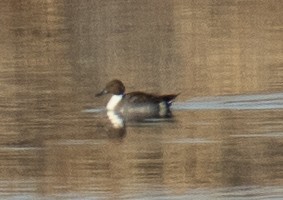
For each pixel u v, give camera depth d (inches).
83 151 902.4
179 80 1248.8
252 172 815.7
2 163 866.8
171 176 810.2
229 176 808.9
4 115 1061.1
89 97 1155.9
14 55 1475.1
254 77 1230.9
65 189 781.9
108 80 1268.5
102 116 1056.2
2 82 1258.6
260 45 1451.8
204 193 760.3
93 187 787.4
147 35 1600.6
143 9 1797.5
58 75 1309.1
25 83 1250.6
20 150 913.5
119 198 752.3
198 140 930.1
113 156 878.4
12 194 770.2
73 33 1643.7
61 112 1075.9
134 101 1064.8
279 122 987.3
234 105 1077.8
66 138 953.5
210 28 1606.8
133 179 807.7
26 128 999.6
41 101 1131.3
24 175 829.2
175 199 745.6
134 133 970.7
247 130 959.0
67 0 1839.3
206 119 1016.2
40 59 1435.8
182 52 1443.2
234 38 1519.4
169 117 1037.8
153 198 751.7
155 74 1300.4
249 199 740.0
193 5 1802.4
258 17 1665.8
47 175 823.7
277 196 745.6
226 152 882.1
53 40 1589.6
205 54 1413.6
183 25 1648.6
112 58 1433.3
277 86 1168.8
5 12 1790.1
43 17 1756.9
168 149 898.7
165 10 1774.1
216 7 1771.7
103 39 1587.1
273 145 900.6
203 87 1191.6
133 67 1358.3
